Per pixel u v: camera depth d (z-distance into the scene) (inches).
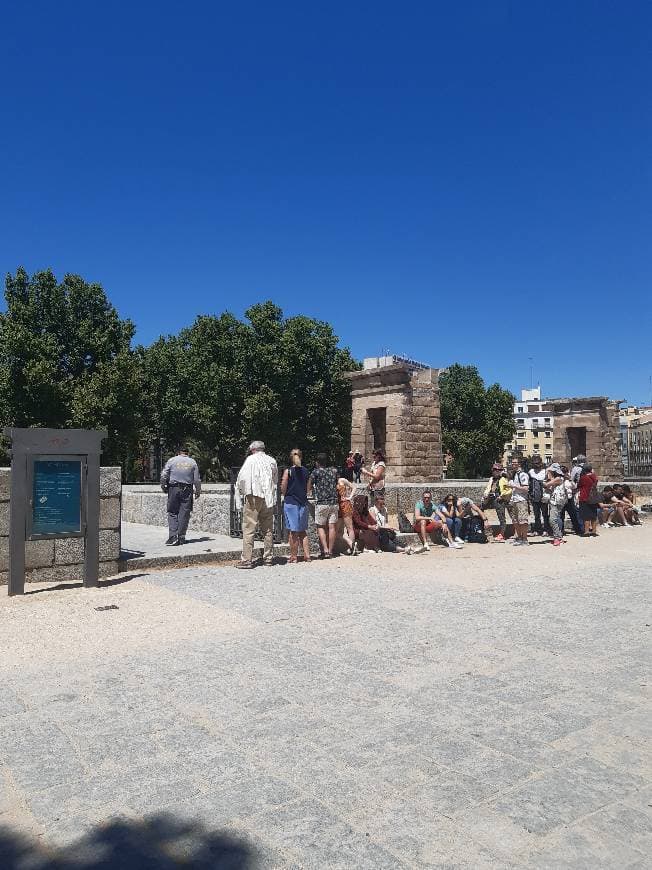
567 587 350.9
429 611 289.4
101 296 1801.2
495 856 109.6
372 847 112.0
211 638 244.1
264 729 160.7
